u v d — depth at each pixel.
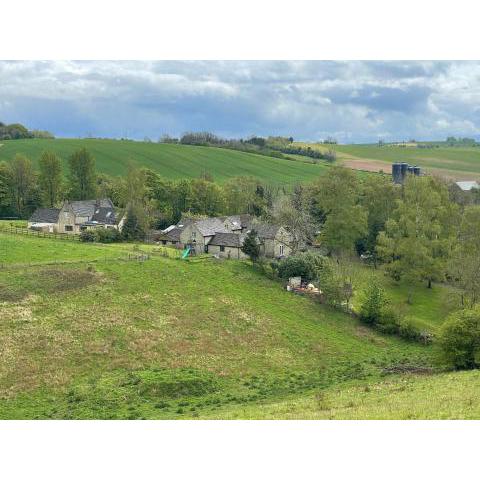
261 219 136.00
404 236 106.56
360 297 90.25
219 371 61.28
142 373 57.16
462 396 41.81
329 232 113.44
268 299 84.75
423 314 90.31
